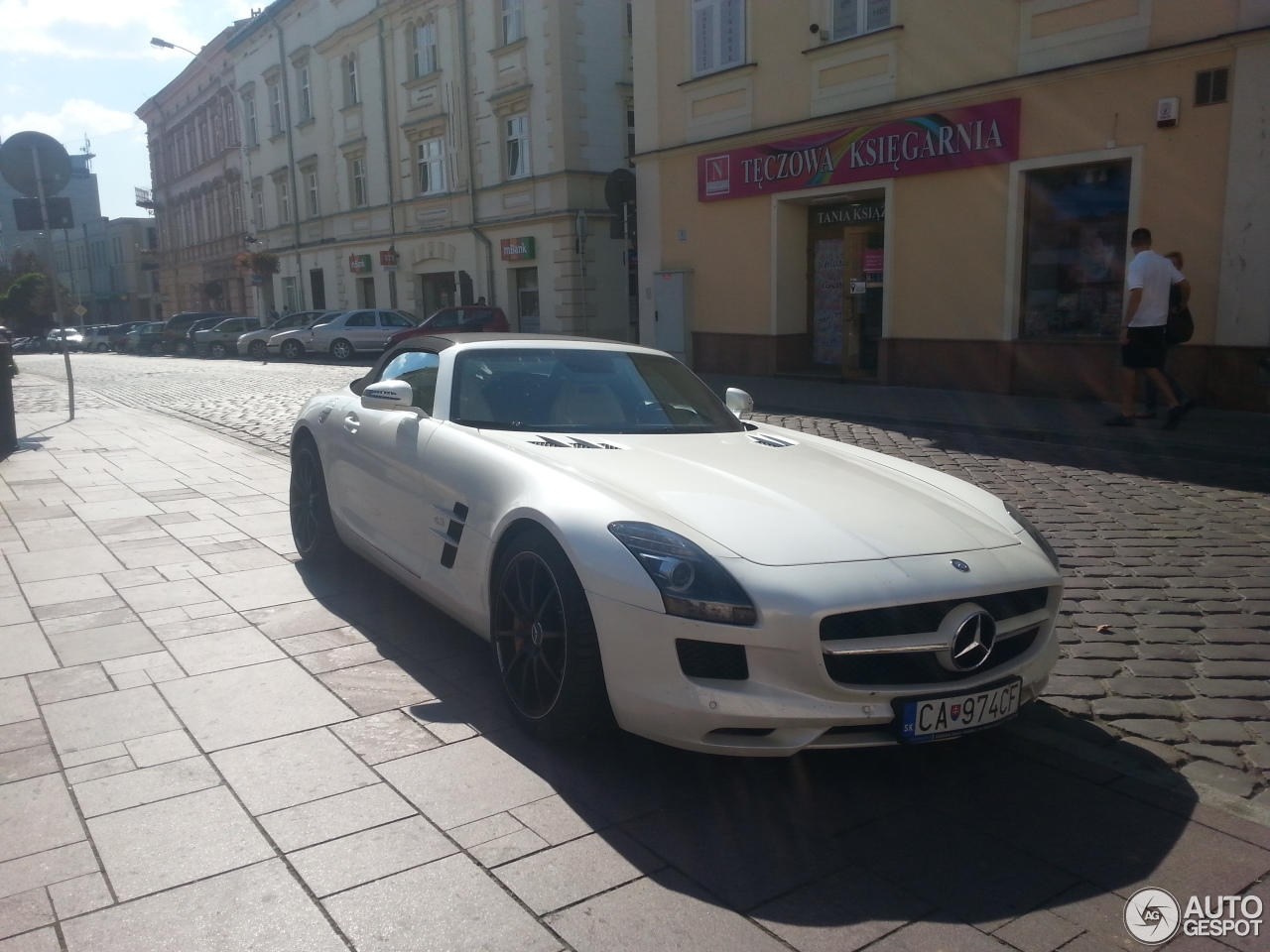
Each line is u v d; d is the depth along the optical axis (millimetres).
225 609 4992
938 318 13984
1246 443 9195
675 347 18016
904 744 3004
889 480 3924
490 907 2576
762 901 2621
